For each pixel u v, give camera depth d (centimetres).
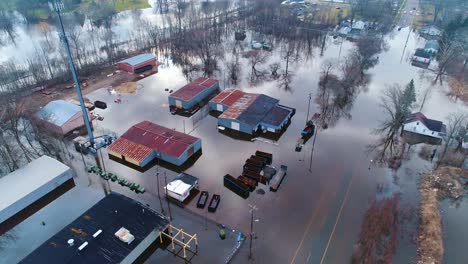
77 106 7712
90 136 6669
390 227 5012
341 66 10712
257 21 14388
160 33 13062
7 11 16175
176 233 4894
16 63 11025
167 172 6169
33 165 5922
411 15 16700
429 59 11181
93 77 10062
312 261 4481
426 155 6688
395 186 5850
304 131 7175
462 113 7850
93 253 4203
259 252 4600
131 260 4366
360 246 4700
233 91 8662
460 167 6328
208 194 5581
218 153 6681
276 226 5012
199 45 11419
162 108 8388
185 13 15938
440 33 13362
